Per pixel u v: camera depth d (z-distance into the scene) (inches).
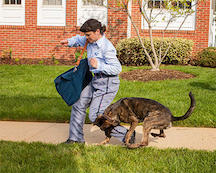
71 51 544.4
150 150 157.6
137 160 142.7
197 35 525.7
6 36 553.6
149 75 383.2
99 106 157.9
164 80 359.3
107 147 161.9
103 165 138.4
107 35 532.1
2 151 153.4
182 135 193.9
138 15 525.7
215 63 463.5
